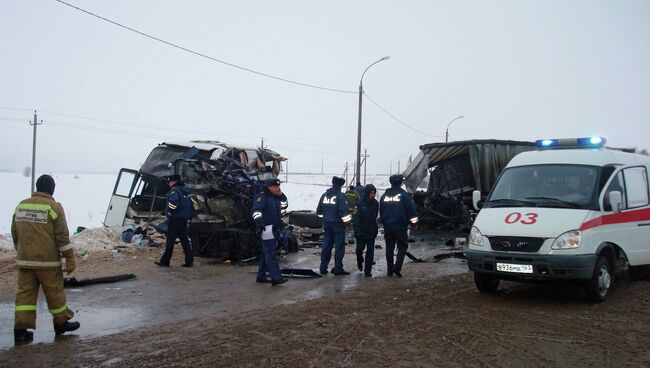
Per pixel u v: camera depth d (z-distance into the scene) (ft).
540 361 16.42
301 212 57.62
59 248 19.19
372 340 18.57
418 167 63.16
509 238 24.23
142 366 15.87
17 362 16.25
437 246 50.60
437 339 18.69
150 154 56.34
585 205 24.75
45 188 19.49
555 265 23.02
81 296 26.25
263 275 30.76
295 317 21.83
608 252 25.38
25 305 18.63
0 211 85.71
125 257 39.01
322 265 34.09
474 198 29.22
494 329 19.97
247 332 19.57
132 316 22.27
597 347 17.76
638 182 28.35
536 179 27.32
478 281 26.78
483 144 58.70
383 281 31.27
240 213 41.60
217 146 55.26
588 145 29.30
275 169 67.31
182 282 30.45
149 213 53.16
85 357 16.72
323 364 16.08
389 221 32.96
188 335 19.24
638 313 22.44
